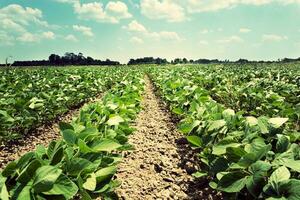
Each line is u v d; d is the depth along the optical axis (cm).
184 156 674
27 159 250
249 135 353
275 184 261
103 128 425
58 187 229
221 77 1773
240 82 1597
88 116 461
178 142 795
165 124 1041
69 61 9688
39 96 967
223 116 455
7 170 237
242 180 283
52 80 1609
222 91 1222
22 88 1227
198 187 518
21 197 218
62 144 315
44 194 229
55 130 980
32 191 223
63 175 234
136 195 496
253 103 1005
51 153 287
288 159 295
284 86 1148
